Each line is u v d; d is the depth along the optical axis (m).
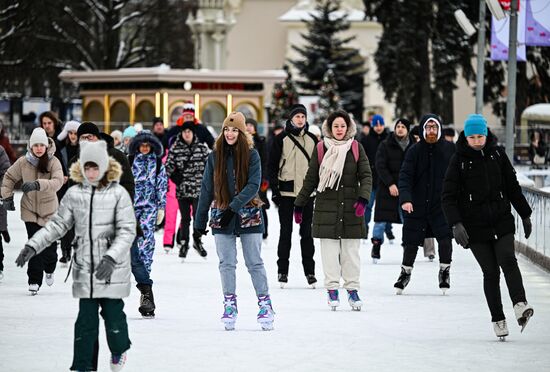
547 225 28.59
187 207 31.41
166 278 27.42
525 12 43.62
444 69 86.56
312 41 124.62
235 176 19.78
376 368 16.30
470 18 82.75
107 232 15.12
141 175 23.53
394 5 83.44
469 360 16.91
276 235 40.47
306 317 21.16
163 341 18.44
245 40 137.38
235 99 70.31
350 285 22.03
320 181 21.91
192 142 31.38
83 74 71.81
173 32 102.31
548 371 16.11
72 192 15.16
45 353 17.30
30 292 24.23
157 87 69.00
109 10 94.12
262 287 19.80
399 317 21.19
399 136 30.42
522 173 47.44
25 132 73.06
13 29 79.94
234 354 17.31
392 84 86.56
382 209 30.23
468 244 18.80
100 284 14.96
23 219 24.59
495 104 88.00
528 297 23.80
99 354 17.23
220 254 19.78
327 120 22.17
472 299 23.70
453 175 18.83
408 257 24.50
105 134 21.19
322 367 16.34
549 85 82.06
